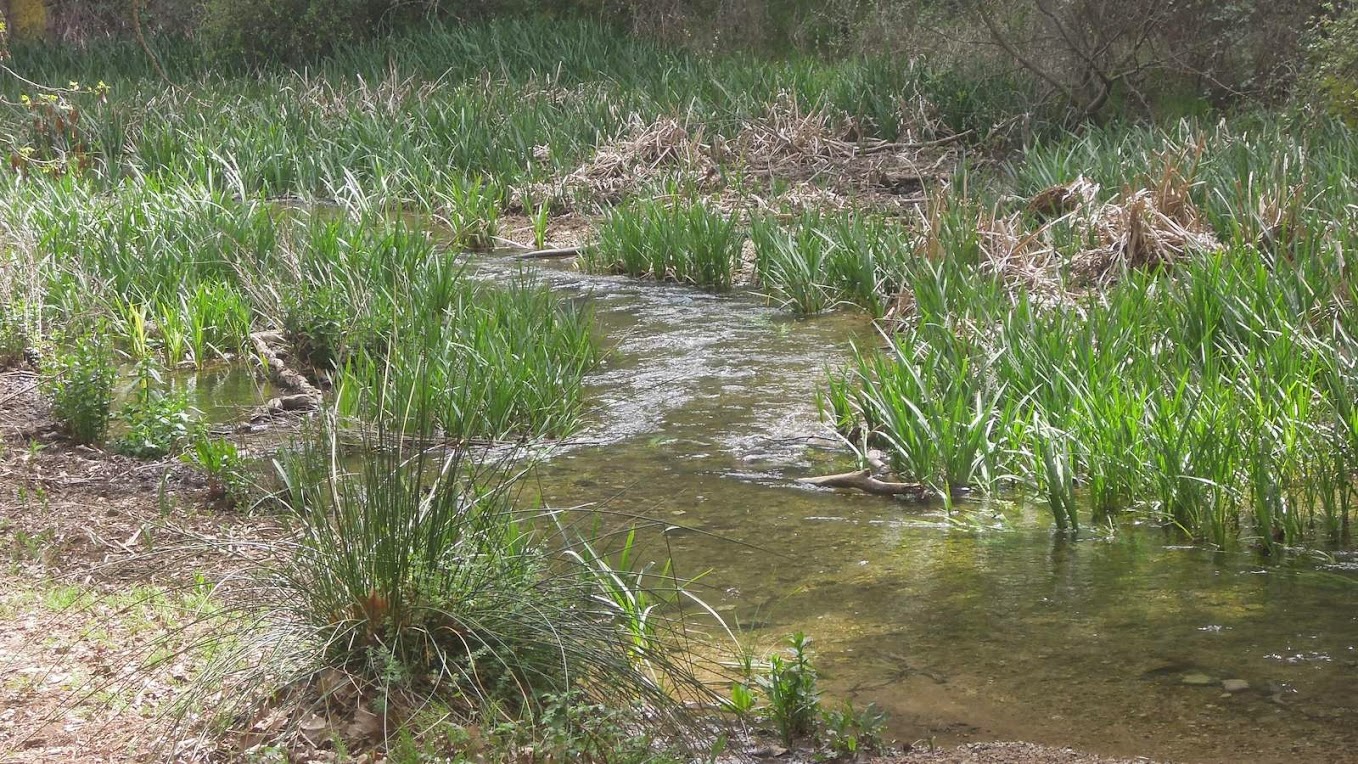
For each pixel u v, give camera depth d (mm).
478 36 24203
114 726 4168
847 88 19234
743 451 7797
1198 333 8633
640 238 13594
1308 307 8648
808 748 4293
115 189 14641
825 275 11820
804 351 10180
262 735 4043
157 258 11461
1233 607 5434
